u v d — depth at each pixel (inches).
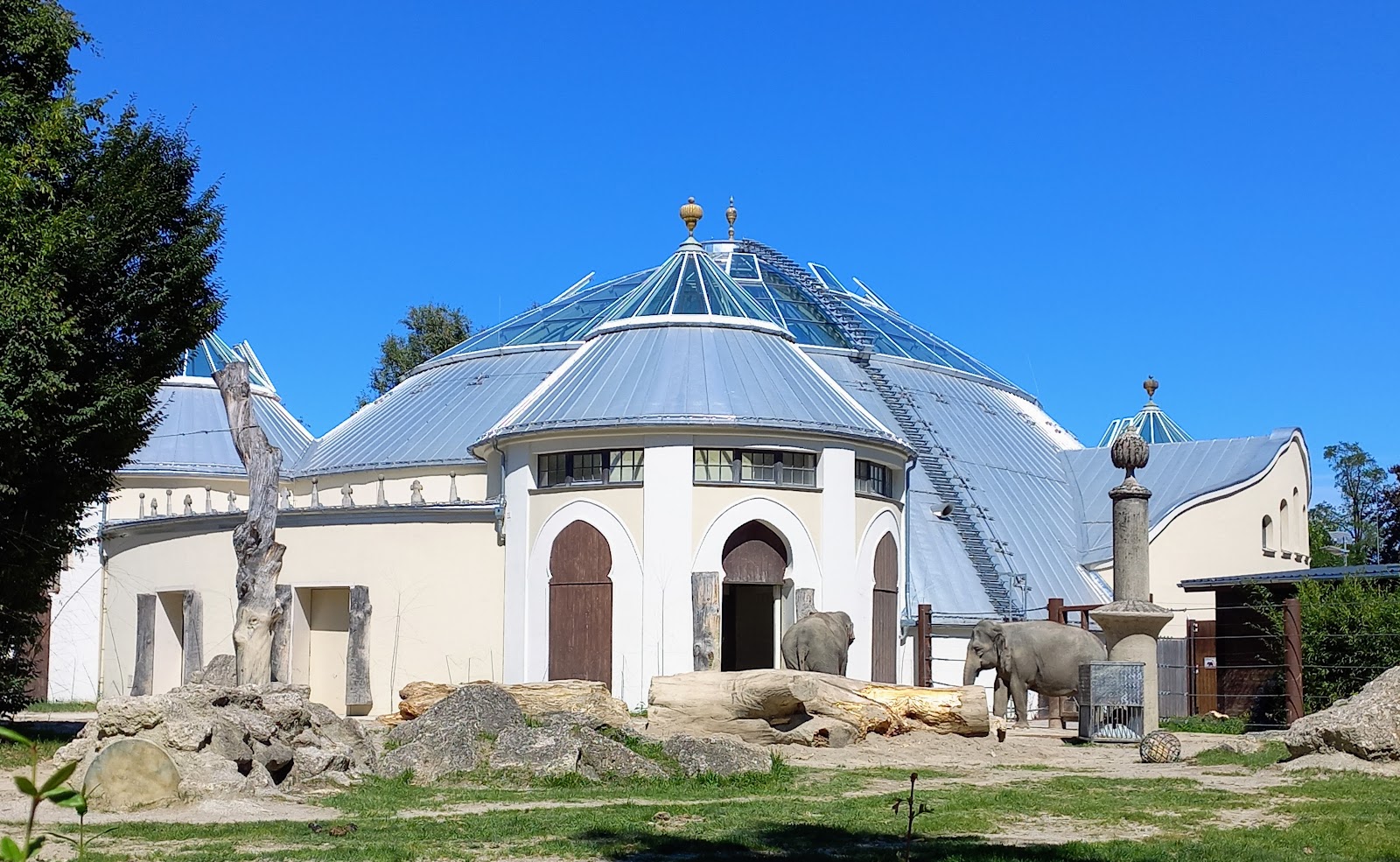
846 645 1453.0
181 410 2370.8
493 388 2129.7
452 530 1775.3
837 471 1690.5
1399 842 657.6
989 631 1390.3
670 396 1679.4
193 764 789.9
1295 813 754.8
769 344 1824.6
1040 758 1097.4
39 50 1124.5
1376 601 1402.6
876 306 2652.6
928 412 2257.6
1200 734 1417.3
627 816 736.3
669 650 1604.3
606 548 1648.6
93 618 2185.0
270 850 629.9
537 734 928.9
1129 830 713.0
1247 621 1608.0
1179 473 2317.9
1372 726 941.2
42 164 1071.0
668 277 1913.1
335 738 946.1
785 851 637.3
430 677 1755.7
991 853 625.6
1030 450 2383.1
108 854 612.4
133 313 1111.0
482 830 688.4
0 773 889.5
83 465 1119.0
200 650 1929.1
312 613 1882.4
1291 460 2391.7
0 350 1011.3
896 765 1037.8
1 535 1102.4
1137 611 1233.4
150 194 1115.3
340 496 2060.8
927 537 1993.1
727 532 1635.1
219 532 1937.7
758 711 1129.4
